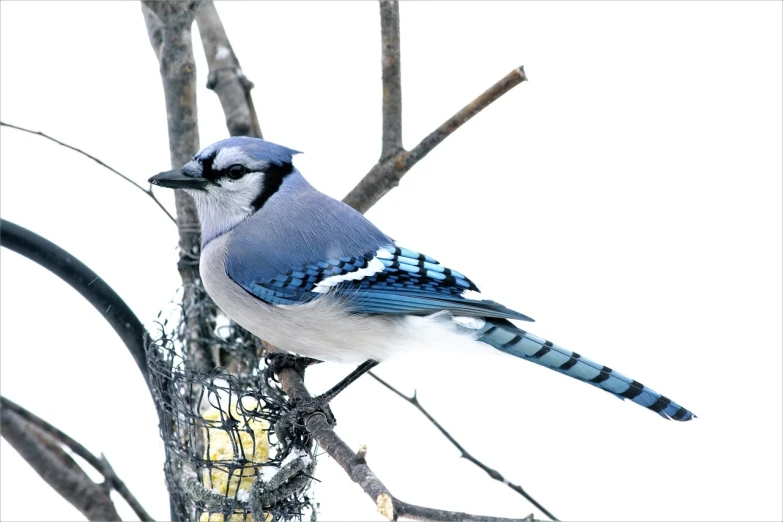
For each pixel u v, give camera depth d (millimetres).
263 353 9750
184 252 9953
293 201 9055
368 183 9711
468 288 8812
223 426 7750
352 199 9727
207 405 8859
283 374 9031
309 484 8141
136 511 9266
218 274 8938
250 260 8797
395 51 9578
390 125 9688
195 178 8953
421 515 5988
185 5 9453
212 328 9789
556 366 8289
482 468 9312
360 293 8711
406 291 8695
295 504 8008
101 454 9328
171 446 8375
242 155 8961
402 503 6062
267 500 7715
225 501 7848
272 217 8969
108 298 8984
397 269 8773
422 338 8688
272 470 7832
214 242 9047
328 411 8422
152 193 9766
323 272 8750
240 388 8094
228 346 9711
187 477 8023
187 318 9703
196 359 9602
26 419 9148
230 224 9055
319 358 9086
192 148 9703
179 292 9961
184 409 8172
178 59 9562
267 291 8758
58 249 8922
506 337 8461
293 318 8758
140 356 8977
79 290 8961
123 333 9000
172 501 8711
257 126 10359
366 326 8727
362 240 8953
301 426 7836
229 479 7809
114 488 9242
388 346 8773
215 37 10430
